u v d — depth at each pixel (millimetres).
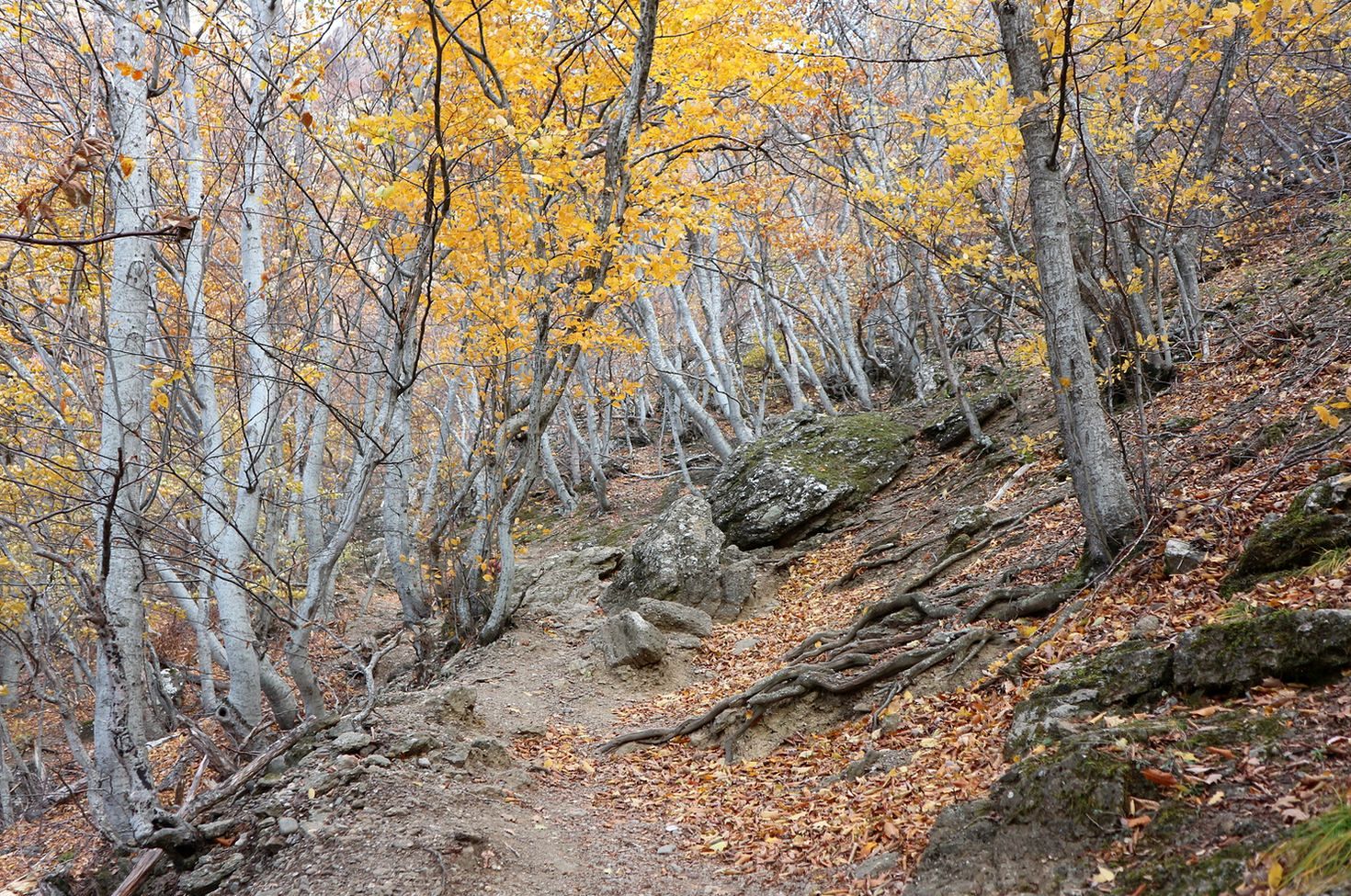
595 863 5102
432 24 4812
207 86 8750
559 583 13359
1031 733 4340
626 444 28859
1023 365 11672
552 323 8141
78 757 6129
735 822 5438
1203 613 4586
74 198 2254
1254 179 12539
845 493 13055
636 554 12102
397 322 5875
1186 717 3707
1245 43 7918
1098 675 4461
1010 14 5973
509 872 4816
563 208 7113
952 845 3691
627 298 7617
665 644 9438
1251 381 8555
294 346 9852
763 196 13812
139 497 5867
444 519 10844
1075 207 9297
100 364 8070
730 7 7805
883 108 15484
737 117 9641
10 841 9172
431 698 7254
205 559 6816
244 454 8375
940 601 7320
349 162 7934
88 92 7188
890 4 13227
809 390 24047
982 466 11617
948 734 5176
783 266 18984
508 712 8148
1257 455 6355
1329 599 3965
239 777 5895
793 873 4434
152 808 5211
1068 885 3113
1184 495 6117
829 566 11352
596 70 8109
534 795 6254
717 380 19188
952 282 15977
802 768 5922
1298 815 2744
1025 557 7547
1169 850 2969
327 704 10617
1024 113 5922
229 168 9164
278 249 9977
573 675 9359
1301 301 9891
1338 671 3492
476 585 10930
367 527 25953
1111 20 5188
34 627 6547
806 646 7934
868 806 4754
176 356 7152
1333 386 6988
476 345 9484
